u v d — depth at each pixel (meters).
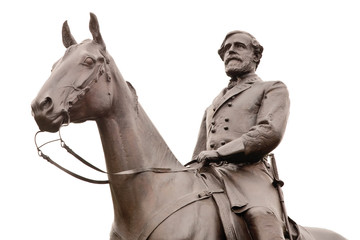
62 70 4.16
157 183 4.34
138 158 4.34
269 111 4.84
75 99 4.10
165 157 4.50
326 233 5.38
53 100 4.04
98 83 4.22
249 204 4.45
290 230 4.64
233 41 5.38
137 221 4.25
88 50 4.28
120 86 4.38
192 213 4.27
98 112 4.22
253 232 4.34
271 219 4.38
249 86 5.17
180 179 4.43
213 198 4.43
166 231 4.15
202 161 4.62
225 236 4.31
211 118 5.19
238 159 4.72
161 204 4.28
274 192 4.75
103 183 4.39
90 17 4.37
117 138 4.31
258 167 4.85
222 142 4.93
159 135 4.57
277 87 5.02
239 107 5.05
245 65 5.31
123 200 4.29
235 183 4.63
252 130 4.71
